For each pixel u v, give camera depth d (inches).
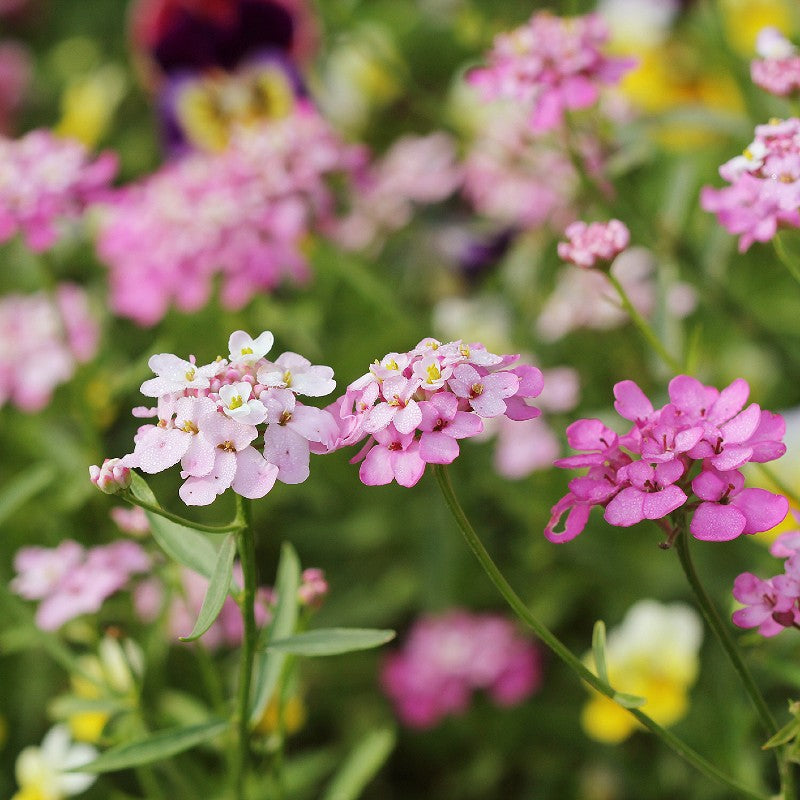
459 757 37.9
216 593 26.4
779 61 30.3
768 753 34.0
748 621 26.4
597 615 38.1
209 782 31.9
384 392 25.8
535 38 32.3
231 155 38.3
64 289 42.3
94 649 31.6
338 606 39.2
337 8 38.2
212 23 47.1
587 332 39.7
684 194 35.2
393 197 44.2
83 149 35.6
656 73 45.1
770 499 25.7
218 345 42.1
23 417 43.1
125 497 26.2
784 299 39.5
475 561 38.7
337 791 32.4
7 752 37.1
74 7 71.1
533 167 39.6
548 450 37.5
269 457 25.9
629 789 36.2
